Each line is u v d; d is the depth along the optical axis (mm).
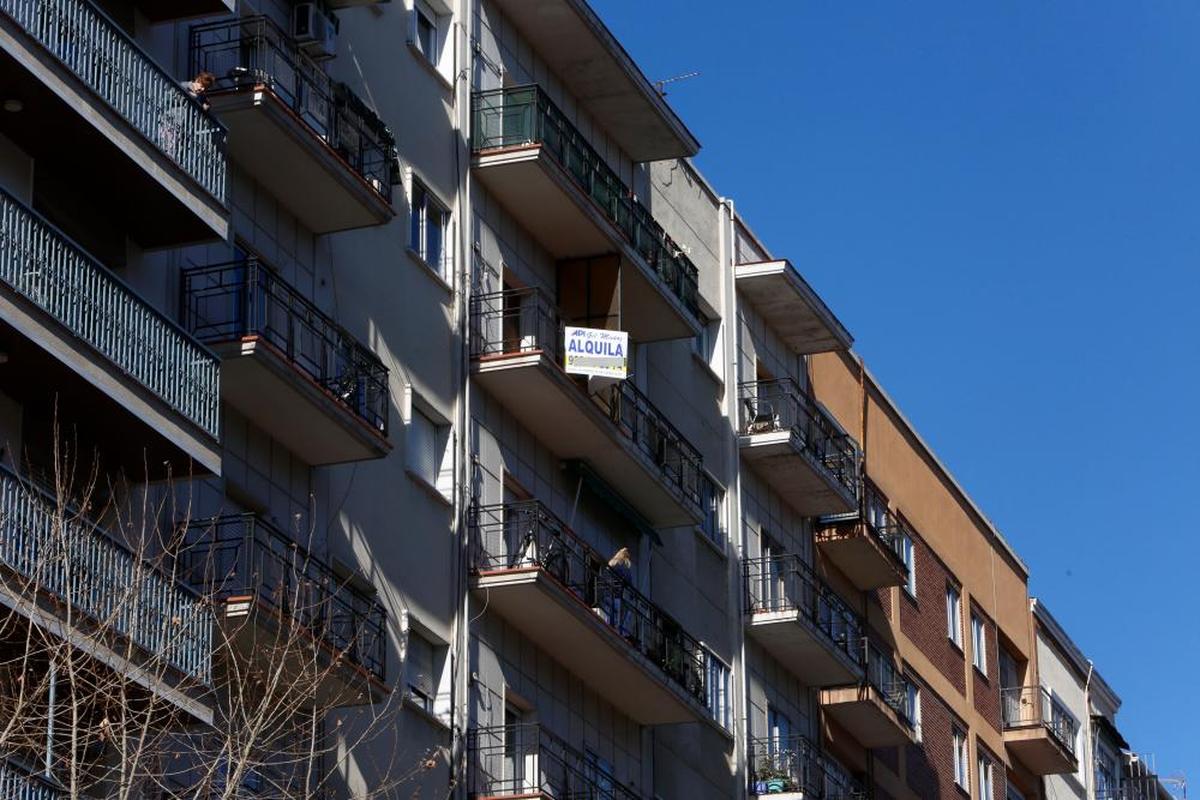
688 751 56250
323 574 41125
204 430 37312
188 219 38281
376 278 45719
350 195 42781
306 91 42406
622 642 50094
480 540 47719
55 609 31875
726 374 61625
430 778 44906
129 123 36906
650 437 54125
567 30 53125
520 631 49062
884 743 67562
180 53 40812
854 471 66312
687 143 57500
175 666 34469
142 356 36281
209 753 35312
